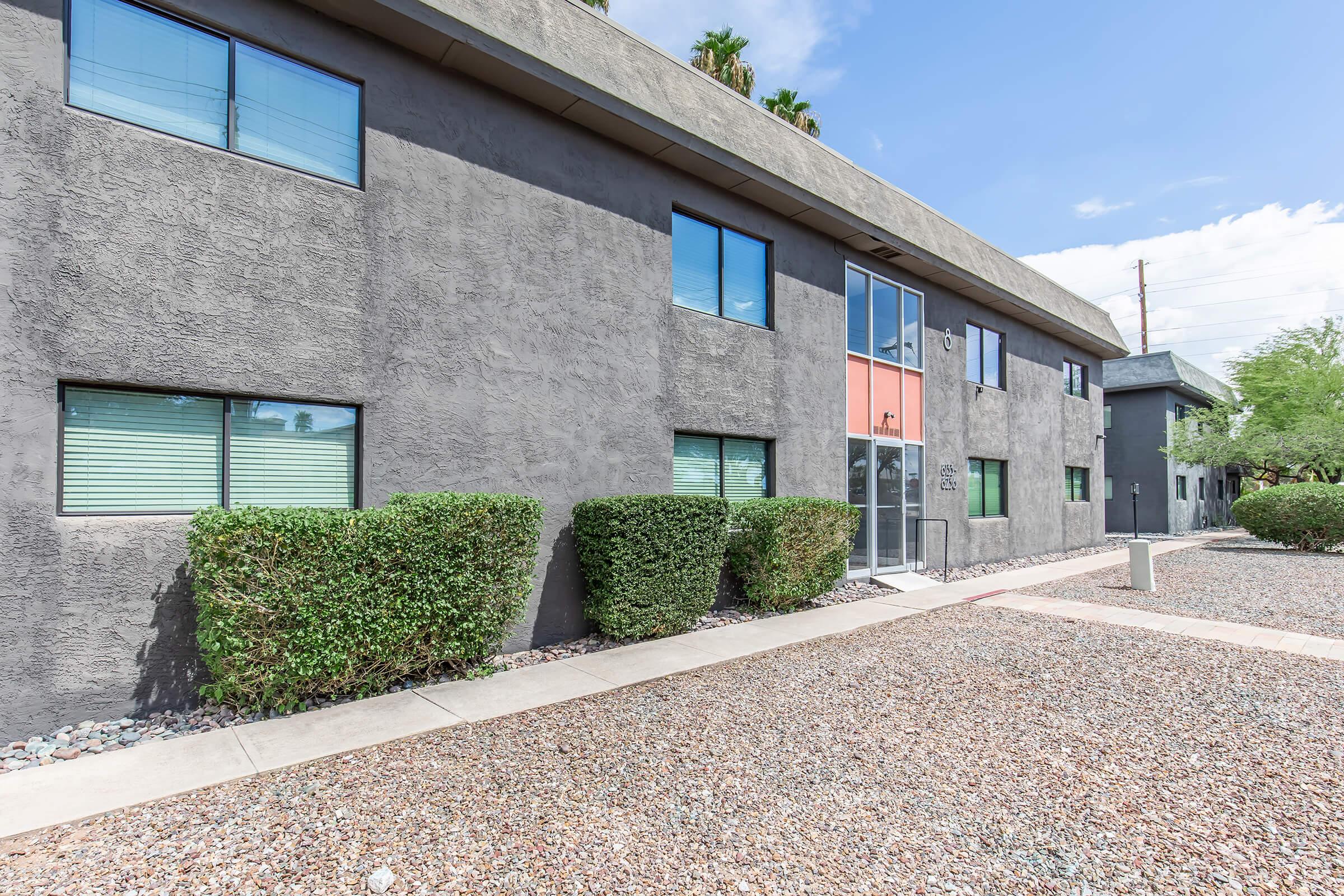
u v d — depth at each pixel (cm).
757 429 939
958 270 1263
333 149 594
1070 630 780
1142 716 497
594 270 756
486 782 383
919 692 552
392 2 575
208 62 534
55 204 452
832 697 540
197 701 496
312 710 503
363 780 384
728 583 902
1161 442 2570
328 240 570
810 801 362
